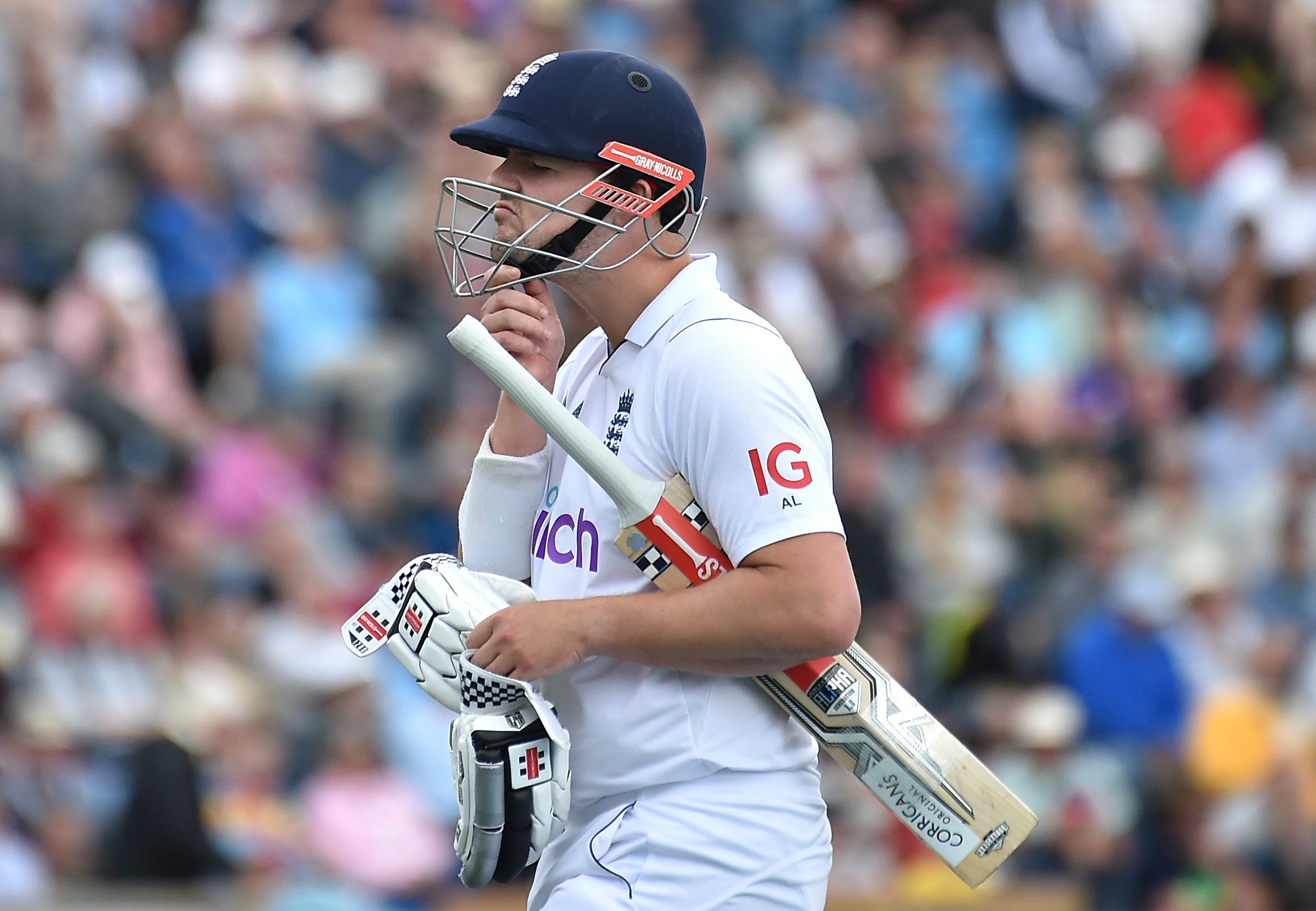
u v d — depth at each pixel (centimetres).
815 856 1080
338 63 3844
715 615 998
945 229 4247
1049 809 2728
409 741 2566
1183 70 5125
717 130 4028
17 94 3152
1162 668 3017
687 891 1049
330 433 3092
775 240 3822
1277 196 4472
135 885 2248
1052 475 3459
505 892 2486
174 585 2692
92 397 2847
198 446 2905
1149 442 3638
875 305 3916
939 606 3159
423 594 1058
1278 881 2708
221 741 2505
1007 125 4734
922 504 3400
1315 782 2734
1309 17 5016
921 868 2555
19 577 2580
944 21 4803
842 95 4547
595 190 1034
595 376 1094
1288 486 3566
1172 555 3309
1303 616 3400
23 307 3008
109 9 3631
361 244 3484
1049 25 4888
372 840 2431
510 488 1095
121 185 3266
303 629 2644
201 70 3641
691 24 4519
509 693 1032
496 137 1031
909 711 1054
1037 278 4131
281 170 3516
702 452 1023
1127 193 4503
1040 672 3064
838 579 1000
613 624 1010
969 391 3631
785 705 1055
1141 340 4059
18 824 2330
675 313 1054
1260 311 4103
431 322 3303
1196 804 2708
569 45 4122
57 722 2464
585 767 1074
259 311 3222
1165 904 2675
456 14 4178
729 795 1055
